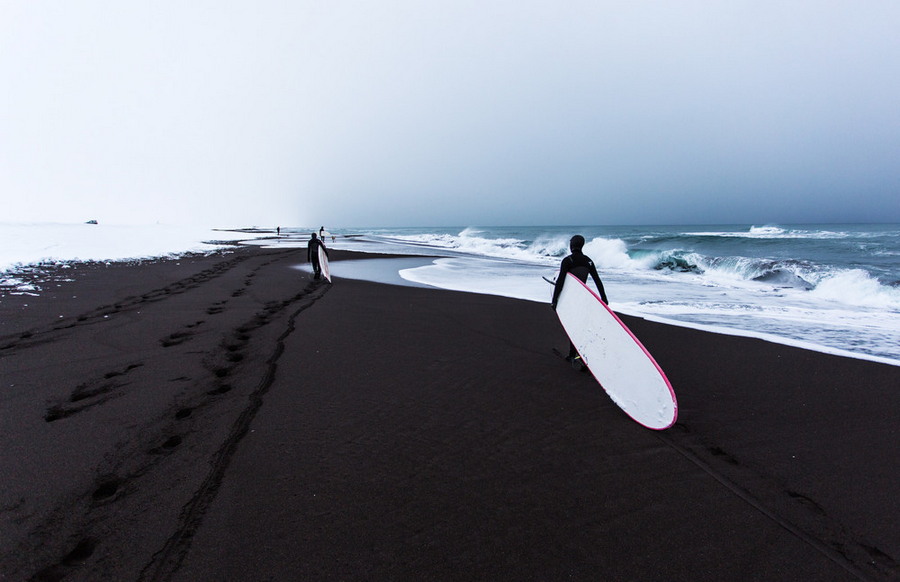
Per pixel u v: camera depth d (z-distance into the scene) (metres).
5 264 11.60
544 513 2.08
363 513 2.05
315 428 2.94
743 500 2.19
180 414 3.12
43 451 2.53
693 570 1.73
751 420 3.12
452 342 5.23
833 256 17.83
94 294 8.12
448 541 1.87
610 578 1.68
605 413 3.26
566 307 4.21
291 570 1.69
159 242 26.83
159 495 2.15
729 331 5.80
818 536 1.93
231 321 6.02
